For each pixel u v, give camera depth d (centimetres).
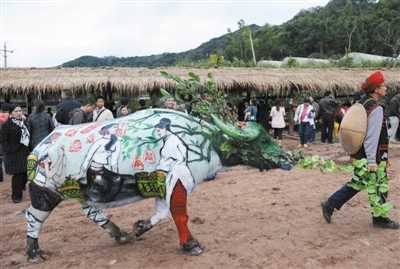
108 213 550
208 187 680
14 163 632
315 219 489
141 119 383
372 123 416
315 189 641
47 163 372
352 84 1373
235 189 661
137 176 364
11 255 413
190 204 578
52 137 387
